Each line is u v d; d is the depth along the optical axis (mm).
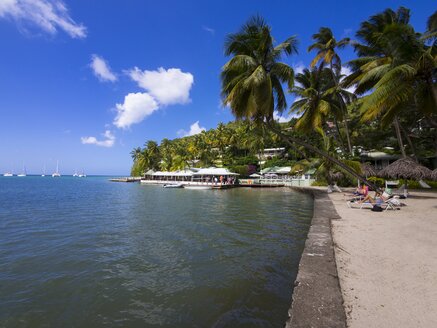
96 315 4719
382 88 13055
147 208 20578
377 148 37938
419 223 9180
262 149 63938
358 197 15344
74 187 59094
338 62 29641
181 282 6031
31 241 10086
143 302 5145
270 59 17047
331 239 6855
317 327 2893
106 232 11609
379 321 3045
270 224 12977
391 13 22281
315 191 29641
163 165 87875
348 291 3861
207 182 55938
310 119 25922
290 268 6773
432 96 14867
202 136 86312
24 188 53188
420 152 32281
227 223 13422
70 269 7023
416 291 3828
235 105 16297
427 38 15344
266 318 4406
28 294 5559
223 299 5156
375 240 6859
